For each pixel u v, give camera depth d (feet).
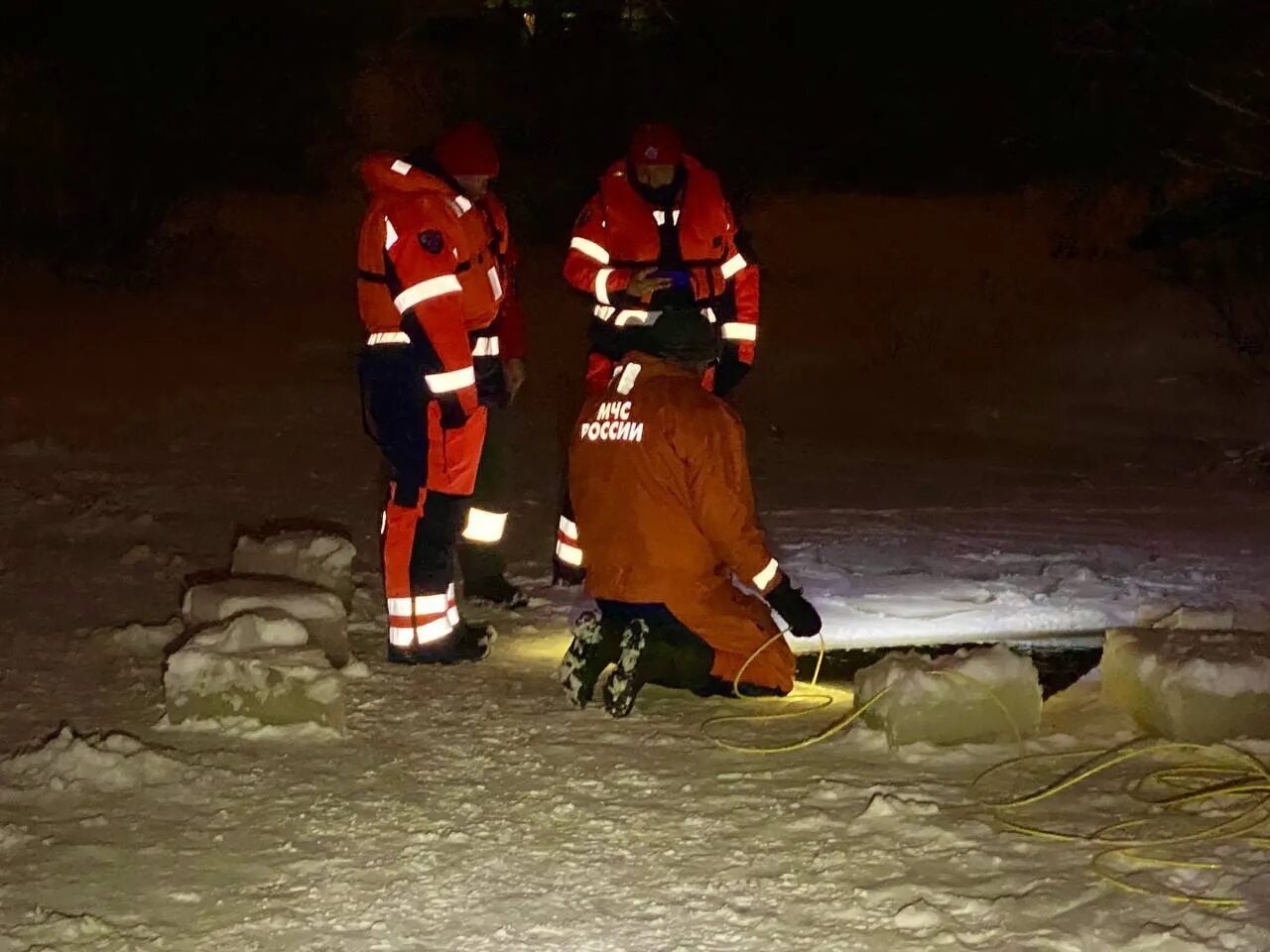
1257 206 61.62
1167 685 21.52
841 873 18.06
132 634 25.26
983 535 33.40
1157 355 53.78
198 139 90.17
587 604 28.12
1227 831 18.90
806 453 41.88
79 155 80.64
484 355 26.09
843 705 23.20
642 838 18.81
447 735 21.77
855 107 108.99
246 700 21.77
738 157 106.42
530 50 108.78
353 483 37.11
